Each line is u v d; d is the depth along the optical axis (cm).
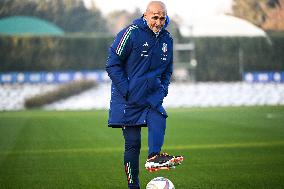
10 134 3975
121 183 1880
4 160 2539
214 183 1839
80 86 9119
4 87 9006
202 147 3009
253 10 10425
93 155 2700
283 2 10338
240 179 1905
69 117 6050
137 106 1523
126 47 1505
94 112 7362
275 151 2745
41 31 10325
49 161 2494
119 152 2817
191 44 10212
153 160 1462
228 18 10475
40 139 3584
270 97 9506
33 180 1967
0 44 10256
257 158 2477
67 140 3512
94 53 10500
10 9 10131
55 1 10381
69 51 10456
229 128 4366
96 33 10569
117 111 1541
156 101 1527
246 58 10594
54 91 9050
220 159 2462
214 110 7219
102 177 2012
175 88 9369
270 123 4841
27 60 10319
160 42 1530
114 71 1519
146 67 1525
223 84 9481
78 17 10531
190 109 7725
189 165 2281
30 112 7588
